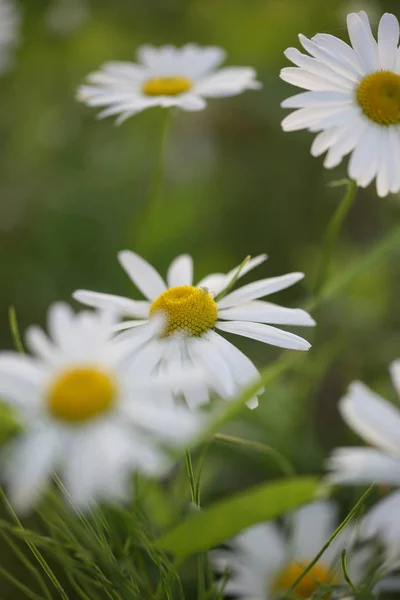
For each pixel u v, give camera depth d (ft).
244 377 1.20
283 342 1.22
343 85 1.31
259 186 2.11
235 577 1.35
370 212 1.85
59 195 2.15
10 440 1.06
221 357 1.21
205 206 2.04
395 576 1.27
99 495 1.12
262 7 2.52
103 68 1.59
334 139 1.31
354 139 1.31
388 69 1.31
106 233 2.04
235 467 1.52
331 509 1.37
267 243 2.00
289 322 1.23
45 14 2.72
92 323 1.11
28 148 2.36
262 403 1.55
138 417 1.06
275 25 2.45
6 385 1.07
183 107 1.52
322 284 1.40
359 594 1.18
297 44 2.38
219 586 1.35
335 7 2.32
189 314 1.23
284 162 2.13
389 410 1.14
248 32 2.47
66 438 1.05
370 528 1.13
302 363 1.54
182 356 1.21
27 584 1.43
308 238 1.98
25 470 1.04
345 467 1.13
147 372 1.11
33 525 1.30
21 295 1.90
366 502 1.41
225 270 1.90
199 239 1.96
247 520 1.10
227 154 2.25
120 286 1.94
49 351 1.09
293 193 2.07
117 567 1.15
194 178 2.17
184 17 2.70
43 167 2.31
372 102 1.30
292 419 1.55
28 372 1.07
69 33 2.70
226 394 1.18
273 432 1.54
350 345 1.69
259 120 2.28
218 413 1.08
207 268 1.89
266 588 1.34
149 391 1.07
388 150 1.31
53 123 2.42
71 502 1.12
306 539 1.35
